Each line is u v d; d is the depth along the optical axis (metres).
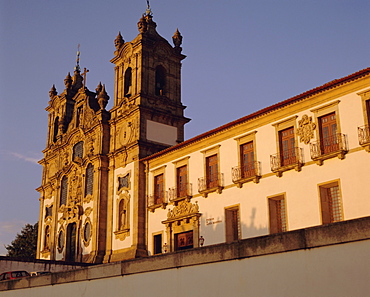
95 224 45.22
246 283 12.94
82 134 50.97
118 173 45.22
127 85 48.38
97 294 17.55
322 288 11.36
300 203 28.92
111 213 44.91
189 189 37.22
